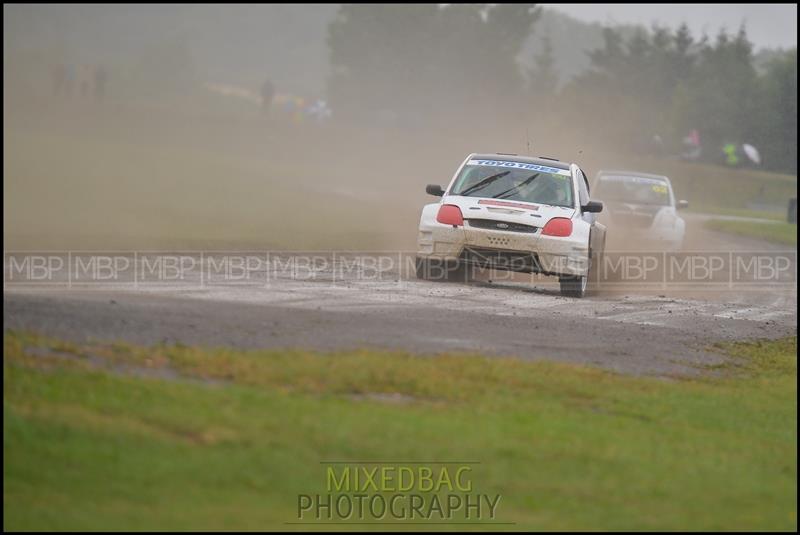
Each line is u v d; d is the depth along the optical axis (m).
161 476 19.78
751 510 21.88
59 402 21.77
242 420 22.23
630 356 35.97
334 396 25.08
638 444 24.75
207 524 18.66
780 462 25.42
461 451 22.52
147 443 20.69
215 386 24.45
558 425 25.16
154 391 23.17
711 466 24.08
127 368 25.02
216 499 19.45
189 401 22.83
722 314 52.62
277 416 22.72
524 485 21.56
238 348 28.64
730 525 20.86
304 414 23.08
